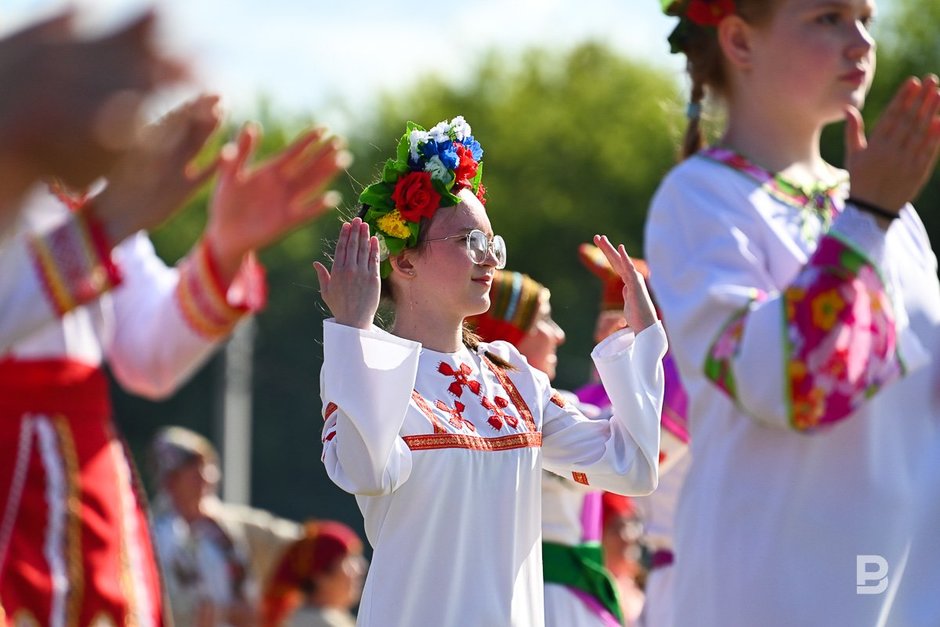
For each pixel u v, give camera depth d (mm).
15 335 5559
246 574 16938
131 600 7219
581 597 8773
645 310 6391
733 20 8023
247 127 7746
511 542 6086
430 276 6258
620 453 6328
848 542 7188
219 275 7969
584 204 59375
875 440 7246
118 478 7465
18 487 7102
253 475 56250
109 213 5551
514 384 6477
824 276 6910
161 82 2523
